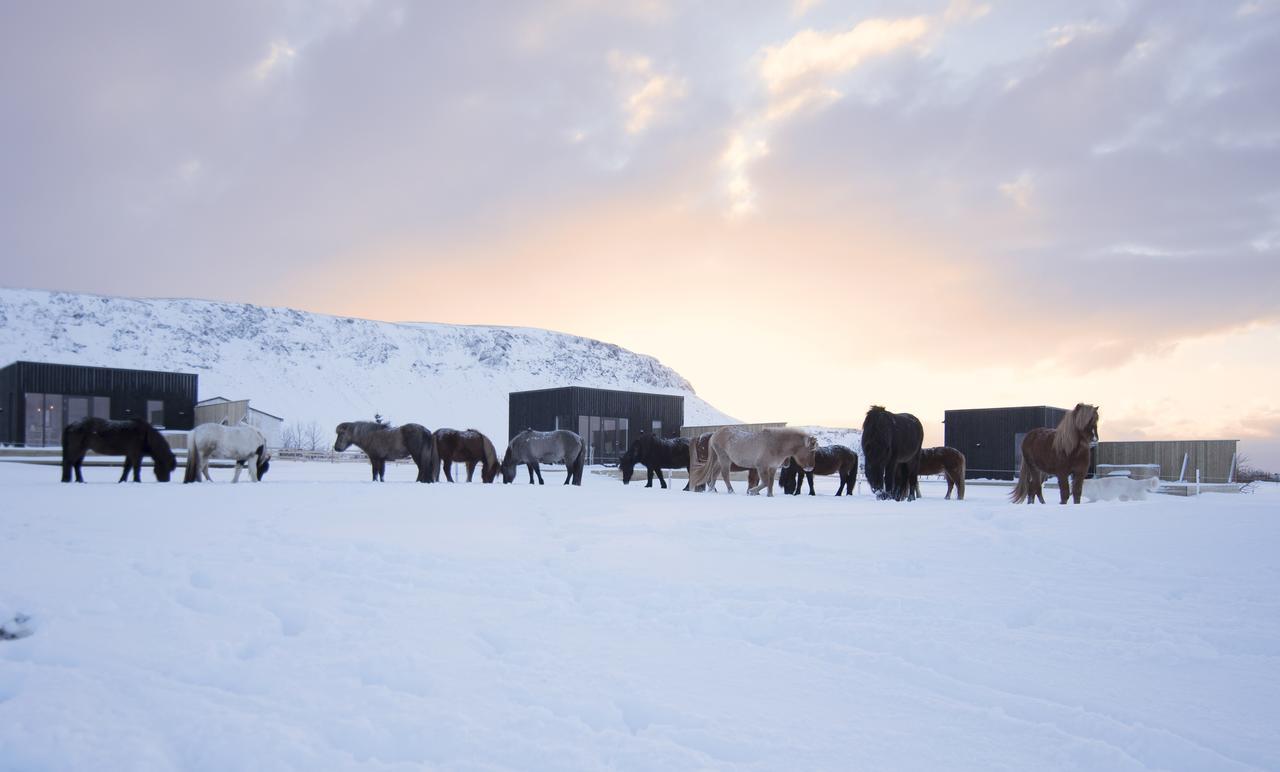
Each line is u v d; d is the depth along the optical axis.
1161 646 4.27
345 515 10.77
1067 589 5.71
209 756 3.16
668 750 3.05
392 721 3.42
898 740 3.13
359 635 4.78
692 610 5.28
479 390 141.75
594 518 10.49
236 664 4.29
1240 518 8.31
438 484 17.48
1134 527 8.02
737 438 17.22
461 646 4.54
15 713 3.65
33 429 35.44
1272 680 3.79
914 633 4.61
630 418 40.50
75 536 8.64
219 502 11.95
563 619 5.12
